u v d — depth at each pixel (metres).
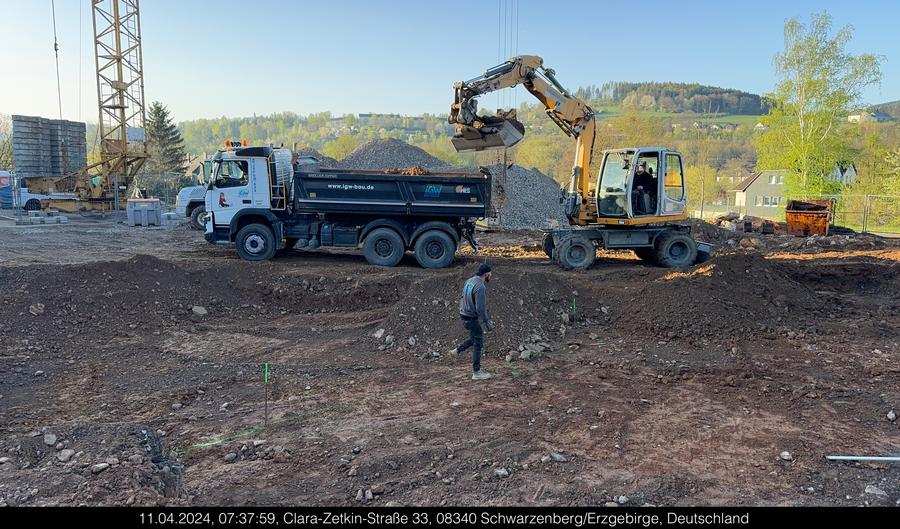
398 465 5.80
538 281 11.40
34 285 10.82
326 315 11.85
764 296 11.30
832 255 18.41
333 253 17.88
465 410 7.16
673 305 10.59
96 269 11.59
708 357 9.18
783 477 5.61
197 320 11.30
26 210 32.22
